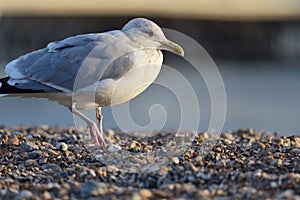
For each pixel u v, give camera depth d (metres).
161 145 13.07
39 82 12.20
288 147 12.13
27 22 40.19
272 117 25.27
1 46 39.25
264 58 46.59
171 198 8.68
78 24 41.06
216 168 10.50
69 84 12.14
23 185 9.67
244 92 32.38
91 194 8.95
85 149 12.34
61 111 26.83
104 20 41.34
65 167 11.04
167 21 44.00
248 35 46.97
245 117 25.67
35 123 23.73
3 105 27.56
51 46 12.55
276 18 47.22
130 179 10.09
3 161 11.54
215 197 8.73
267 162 10.83
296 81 36.56
